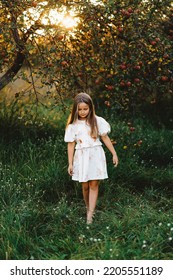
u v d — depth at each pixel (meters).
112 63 5.30
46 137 7.07
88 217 4.75
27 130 7.10
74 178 4.99
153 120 8.84
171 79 5.30
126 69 5.13
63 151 6.29
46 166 5.77
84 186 4.97
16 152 6.28
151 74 5.45
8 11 5.05
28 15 5.14
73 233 4.45
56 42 5.10
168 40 5.14
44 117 8.01
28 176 5.53
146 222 4.43
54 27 5.10
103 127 4.97
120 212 4.83
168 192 5.66
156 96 7.41
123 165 5.99
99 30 5.16
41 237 4.30
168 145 7.20
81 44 5.46
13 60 6.02
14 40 5.36
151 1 5.07
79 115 5.00
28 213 4.58
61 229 4.43
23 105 7.79
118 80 5.15
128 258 3.86
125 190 5.49
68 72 5.33
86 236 4.30
